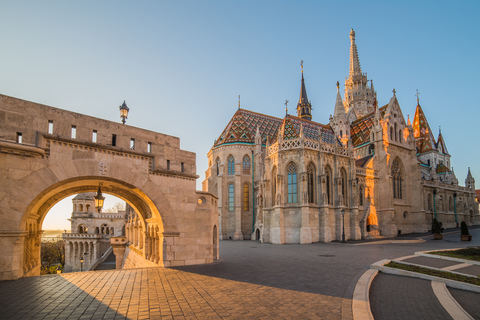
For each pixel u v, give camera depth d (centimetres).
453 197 8094
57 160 1590
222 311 1025
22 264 1569
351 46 10206
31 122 1522
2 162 1424
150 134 1994
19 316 949
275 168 5288
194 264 2095
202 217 2188
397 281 1645
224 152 7025
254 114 7931
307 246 3997
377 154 6375
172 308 1050
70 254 7894
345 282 1512
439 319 1031
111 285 1391
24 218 1502
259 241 5694
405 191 6606
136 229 3547
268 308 1064
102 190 2227
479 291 1460
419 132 9881
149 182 1956
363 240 5016
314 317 971
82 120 1705
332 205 5188
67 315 963
